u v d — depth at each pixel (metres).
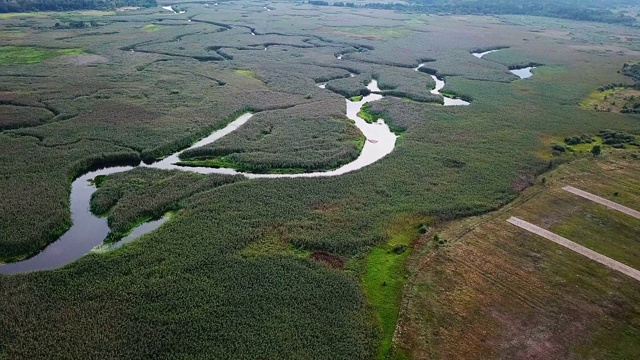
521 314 41.97
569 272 47.47
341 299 43.03
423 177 66.19
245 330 39.19
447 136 81.44
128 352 36.53
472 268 47.62
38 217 53.09
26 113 82.62
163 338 37.97
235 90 101.69
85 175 66.06
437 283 45.41
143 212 55.78
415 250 50.53
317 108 93.00
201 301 41.88
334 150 74.50
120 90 97.38
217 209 56.38
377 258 49.38
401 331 39.94
